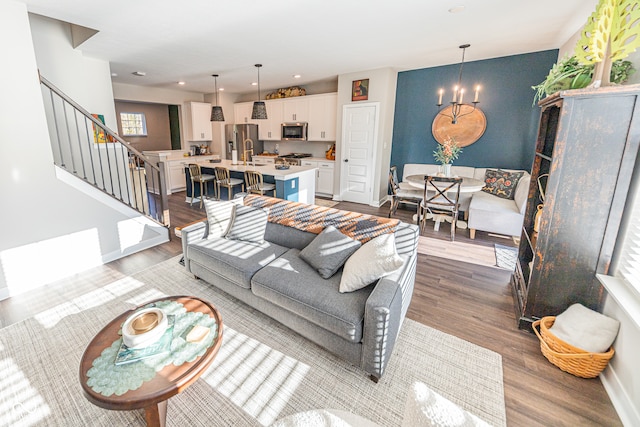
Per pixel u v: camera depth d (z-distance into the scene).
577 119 1.75
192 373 1.28
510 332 2.14
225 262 2.29
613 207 1.76
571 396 1.61
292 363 1.83
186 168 5.79
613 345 1.68
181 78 5.85
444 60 4.64
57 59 3.83
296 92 6.66
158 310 1.58
